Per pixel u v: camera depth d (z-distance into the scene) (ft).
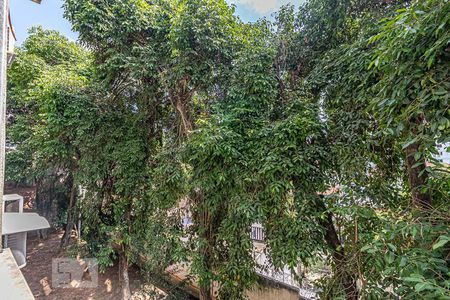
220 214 13.65
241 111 11.59
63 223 32.37
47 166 25.27
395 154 9.06
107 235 21.58
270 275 15.55
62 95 17.21
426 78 4.44
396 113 5.42
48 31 27.55
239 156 11.07
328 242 11.23
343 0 10.71
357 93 9.56
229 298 12.60
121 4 14.83
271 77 11.66
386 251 5.19
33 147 23.94
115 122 19.31
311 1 12.26
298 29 13.21
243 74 11.81
